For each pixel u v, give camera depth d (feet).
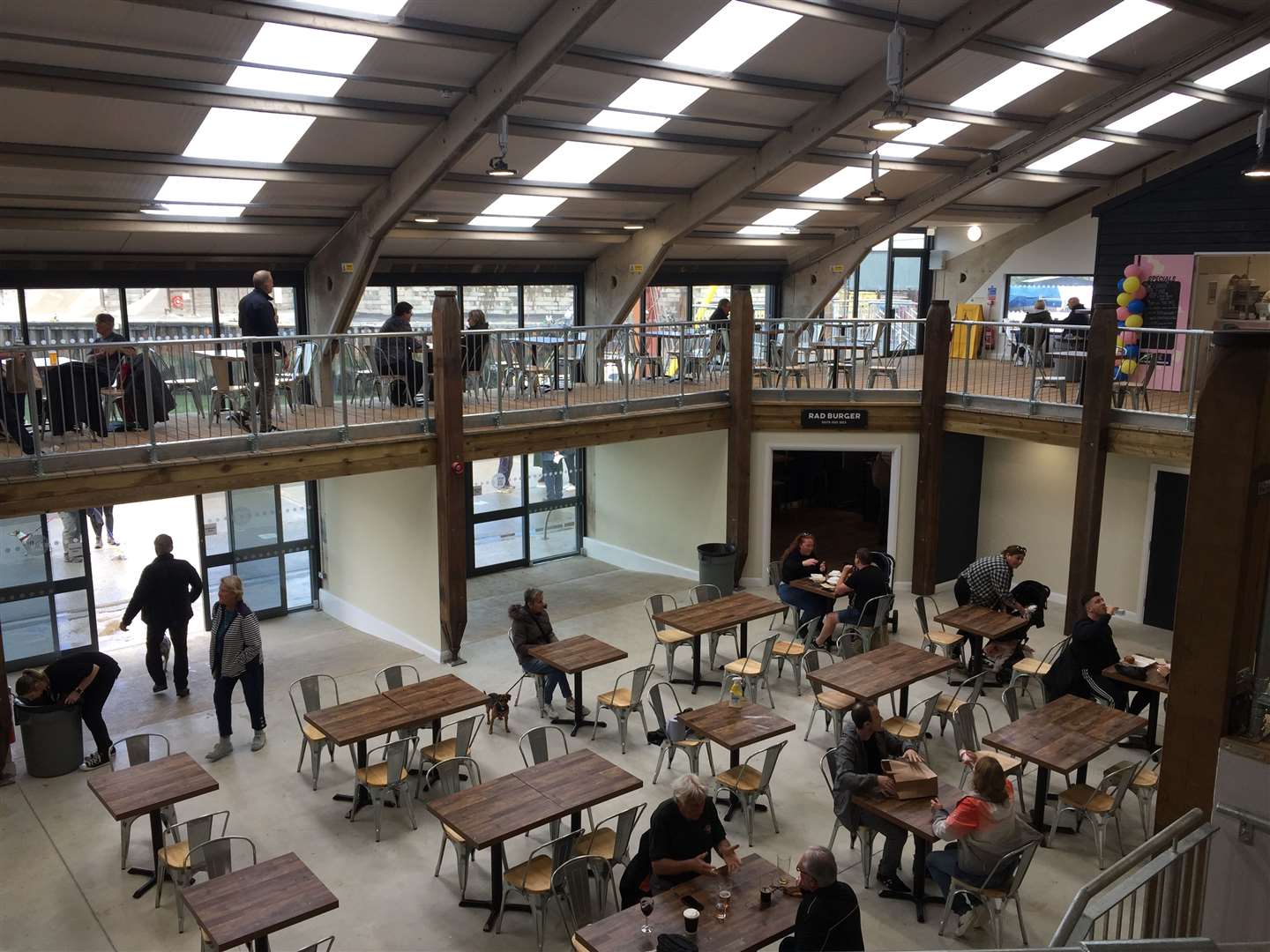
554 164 40.83
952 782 28.30
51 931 22.54
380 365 36.40
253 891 19.70
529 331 38.70
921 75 37.42
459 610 37.65
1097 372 36.88
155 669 35.63
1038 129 47.44
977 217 58.03
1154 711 30.07
